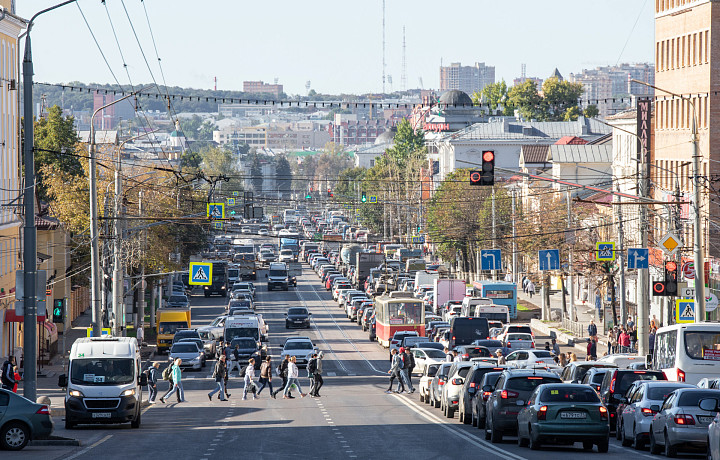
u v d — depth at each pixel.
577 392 62.94
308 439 70.94
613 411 79.06
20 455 60.81
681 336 87.75
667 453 59.47
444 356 146.38
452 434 75.44
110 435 76.94
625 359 101.62
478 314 189.00
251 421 88.50
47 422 65.31
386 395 122.31
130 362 85.19
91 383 83.56
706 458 59.56
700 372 87.00
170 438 73.00
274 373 159.38
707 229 163.38
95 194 117.31
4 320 159.75
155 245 194.38
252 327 171.62
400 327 184.62
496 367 84.38
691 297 113.50
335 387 134.75
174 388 116.06
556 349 152.25
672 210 137.12
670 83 192.12
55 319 119.44
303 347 162.88
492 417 69.50
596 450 65.00
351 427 81.44
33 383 77.94
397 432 76.81
